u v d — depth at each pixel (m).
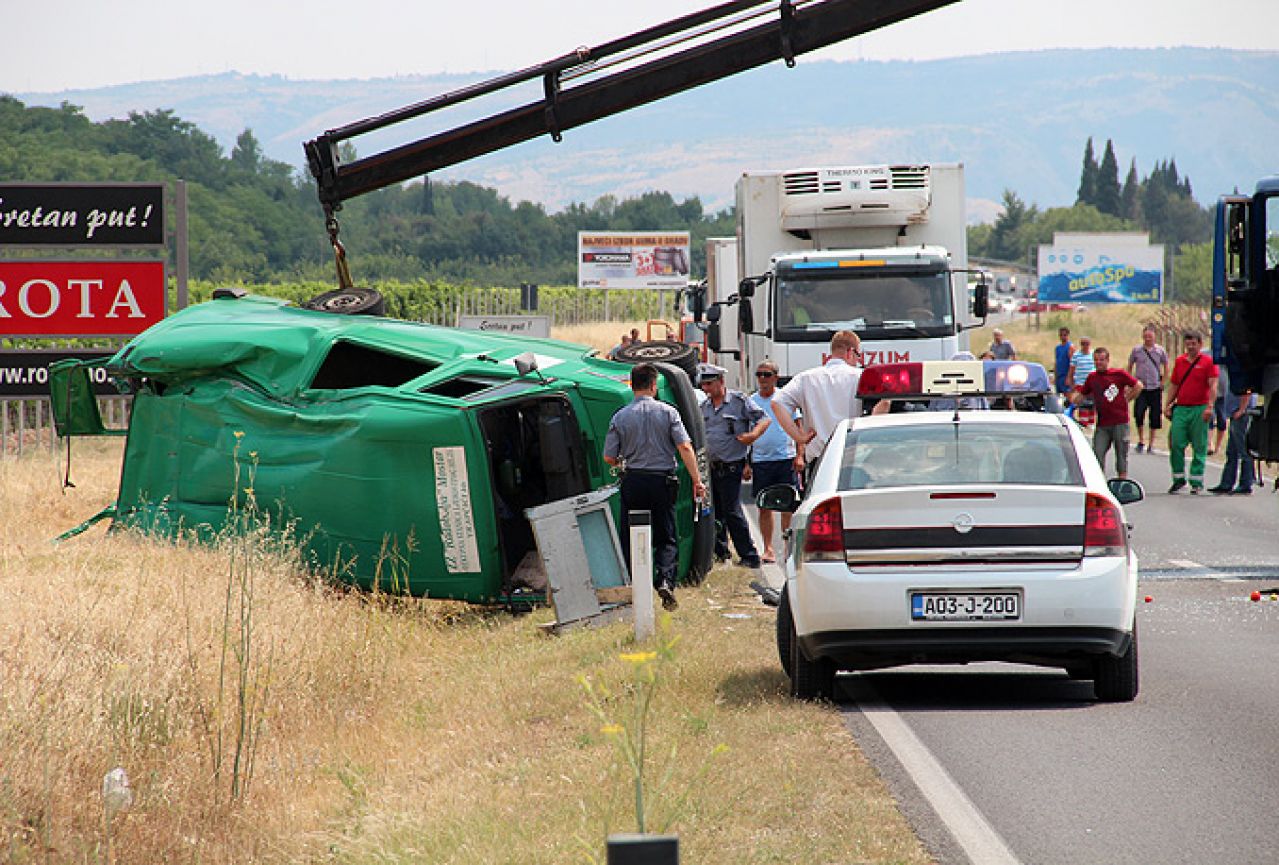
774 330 56.44
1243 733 21.78
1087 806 18.00
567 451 37.03
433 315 162.50
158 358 39.47
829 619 23.17
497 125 48.06
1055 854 16.17
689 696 24.31
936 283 56.47
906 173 59.75
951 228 60.25
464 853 17.22
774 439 42.38
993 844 16.48
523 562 38.12
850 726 22.44
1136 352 78.44
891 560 23.12
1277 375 41.31
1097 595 22.89
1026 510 23.05
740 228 62.66
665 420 34.53
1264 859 15.96
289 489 37.16
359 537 36.41
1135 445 83.12
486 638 33.09
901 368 29.17
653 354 40.84
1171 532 49.06
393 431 36.25
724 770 19.52
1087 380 60.03
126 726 21.91
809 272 56.66
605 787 19.02
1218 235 41.53
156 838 19.09
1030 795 18.52
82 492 55.62
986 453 24.30
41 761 19.47
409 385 37.59
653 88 46.12
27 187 70.94
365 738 24.66
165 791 20.03
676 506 38.06
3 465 62.12
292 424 37.78
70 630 26.47
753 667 27.44
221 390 39.09
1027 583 22.88
